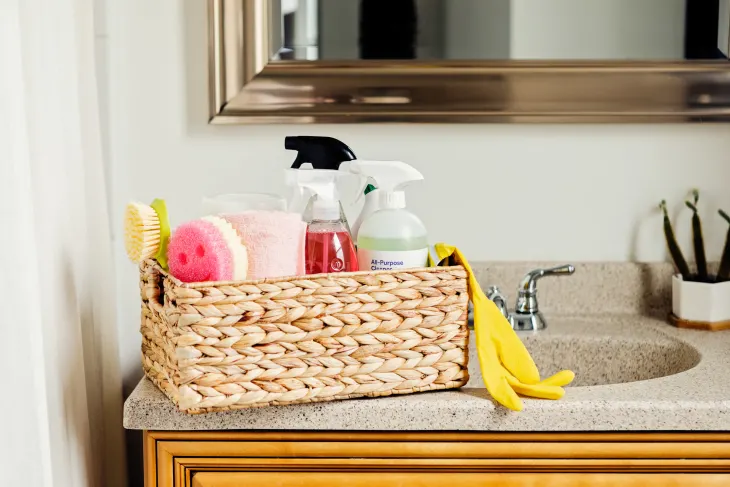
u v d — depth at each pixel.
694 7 1.27
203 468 0.88
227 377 0.81
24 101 0.80
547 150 1.31
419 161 1.31
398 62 1.27
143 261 0.95
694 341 1.16
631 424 0.86
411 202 1.32
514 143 1.31
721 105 1.28
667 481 0.88
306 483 0.88
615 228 1.33
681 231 1.33
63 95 0.94
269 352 0.82
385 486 0.88
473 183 1.32
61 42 0.93
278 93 1.27
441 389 0.91
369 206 1.00
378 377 0.87
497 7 1.26
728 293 1.23
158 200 0.90
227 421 0.86
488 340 0.90
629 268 1.32
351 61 1.26
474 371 1.19
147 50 1.27
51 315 0.86
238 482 0.87
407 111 1.27
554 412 0.86
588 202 1.33
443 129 1.30
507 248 1.33
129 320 1.30
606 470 0.88
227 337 0.80
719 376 0.97
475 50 1.27
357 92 1.27
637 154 1.32
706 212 1.33
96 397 1.04
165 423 0.86
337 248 0.92
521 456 0.87
